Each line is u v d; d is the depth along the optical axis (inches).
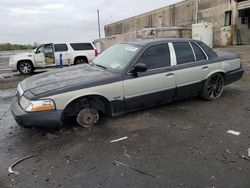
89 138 160.9
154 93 193.8
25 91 164.4
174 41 208.4
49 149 148.5
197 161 129.4
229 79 241.4
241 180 112.8
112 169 125.0
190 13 1328.7
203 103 225.5
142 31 1107.3
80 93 162.9
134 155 137.6
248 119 184.1
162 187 109.7
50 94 154.7
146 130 169.9
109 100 175.3
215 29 1159.6
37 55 560.4
